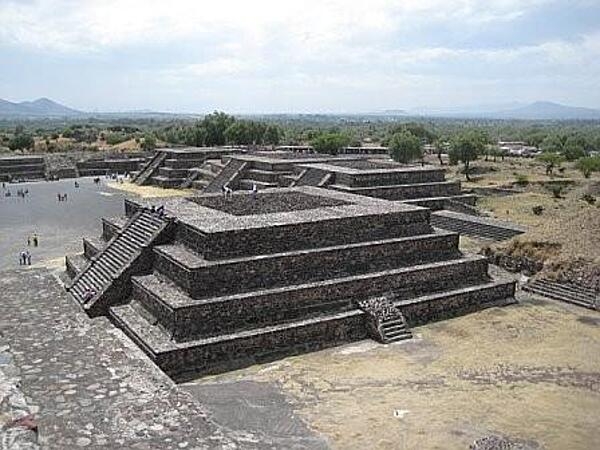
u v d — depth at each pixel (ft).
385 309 74.33
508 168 272.31
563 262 96.02
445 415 53.42
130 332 66.74
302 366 64.85
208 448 30.50
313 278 74.38
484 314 82.38
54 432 30.91
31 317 46.32
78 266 91.86
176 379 61.36
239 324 67.26
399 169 151.33
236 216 80.89
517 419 52.80
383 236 83.66
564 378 61.72
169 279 72.69
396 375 62.28
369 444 48.32
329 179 145.69
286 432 50.11
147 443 30.50
